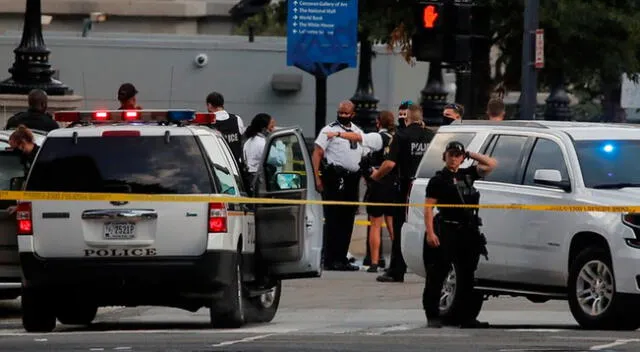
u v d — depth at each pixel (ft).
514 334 156.87
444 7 248.52
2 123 293.43
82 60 442.91
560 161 174.19
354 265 253.03
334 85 471.21
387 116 248.32
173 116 163.73
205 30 603.67
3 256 174.19
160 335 153.99
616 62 392.06
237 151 220.23
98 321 186.91
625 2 391.65
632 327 164.76
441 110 421.18
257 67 451.12
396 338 151.12
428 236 168.14
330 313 194.08
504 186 177.99
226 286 160.66
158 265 157.58
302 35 283.79
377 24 385.29
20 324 180.24
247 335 154.92
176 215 157.69
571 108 599.57
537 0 271.90
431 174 188.85
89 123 164.66
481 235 170.09
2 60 437.17
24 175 184.34
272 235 176.86
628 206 162.81
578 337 152.05
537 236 172.86
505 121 185.47
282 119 453.99
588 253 165.68
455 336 154.10
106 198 157.48
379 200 241.14
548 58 395.55
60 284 158.61
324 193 245.24
